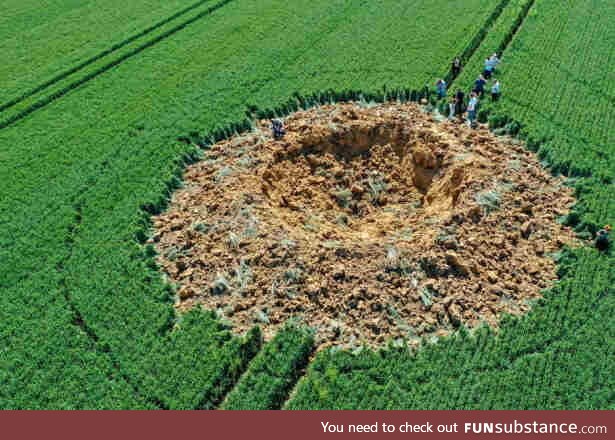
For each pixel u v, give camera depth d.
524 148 31.14
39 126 34.56
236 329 22.19
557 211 26.67
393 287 22.92
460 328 21.56
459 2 46.66
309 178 29.84
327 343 21.48
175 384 20.25
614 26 43.00
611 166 29.19
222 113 34.69
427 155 29.66
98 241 26.20
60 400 19.91
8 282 24.48
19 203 28.75
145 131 33.50
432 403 19.17
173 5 48.84
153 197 28.50
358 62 39.22
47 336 22.08
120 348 21.53
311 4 47.91
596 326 21.42
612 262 23.97
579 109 33.69
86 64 40.62
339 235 26.00
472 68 37.91
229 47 42.00
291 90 36.59
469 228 24.94
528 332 21.33
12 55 42.09
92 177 30.20
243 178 28.14
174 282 24.31
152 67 39.94
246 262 24.06
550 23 43.66
